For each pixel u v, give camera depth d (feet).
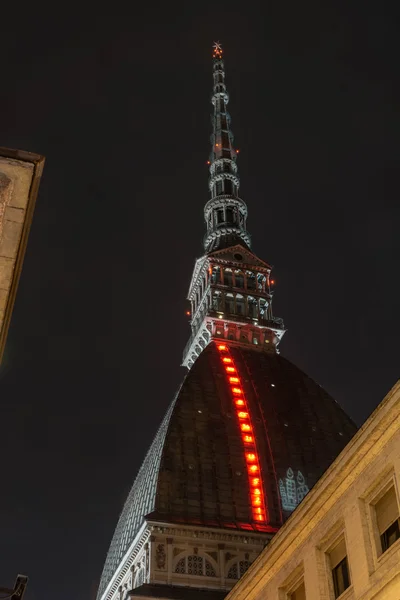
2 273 48.06
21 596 46.57
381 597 100.01
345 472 111.14
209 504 329.11
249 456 351.25
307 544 120.88
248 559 312.29
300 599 124.47
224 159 522.06
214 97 560.20
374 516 106.42
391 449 102.73
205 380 381.60
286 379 397.60
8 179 48.85
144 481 357.82
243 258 463.42
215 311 426.92
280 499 338.95
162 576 298.76
